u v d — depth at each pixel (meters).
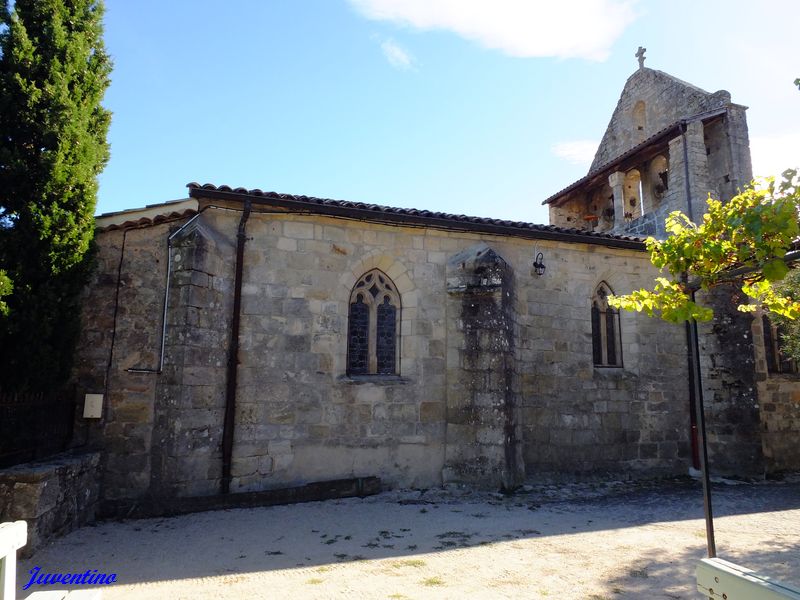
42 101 7.33
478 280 9.97
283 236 9.23
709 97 15.25
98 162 8.13
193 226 8.55
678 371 12.16
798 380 13.13
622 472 11.19
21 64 7.27
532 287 11.20
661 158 15.82
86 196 7.64
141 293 8.40
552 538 6.69
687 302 4.62
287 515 7.57
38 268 7.18
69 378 7.76
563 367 11.16
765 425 12.54
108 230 8.46
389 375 9.83
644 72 17.98
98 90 8.19
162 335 8.28
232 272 8.77
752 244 4.21
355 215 9.55
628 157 15.90
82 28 8.12
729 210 4.50
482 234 10.80
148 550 5.97
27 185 7.16
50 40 7.59
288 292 9.09
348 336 9.69
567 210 18.84
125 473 7.89
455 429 9.65
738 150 14.59
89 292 8.25
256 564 5.53
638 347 11.92
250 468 8.37
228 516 7.46
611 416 11.37
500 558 5.81
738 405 11.84
